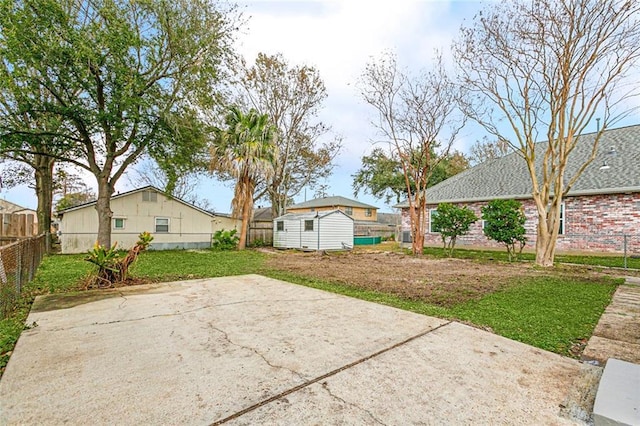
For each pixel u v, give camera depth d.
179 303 4.87
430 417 1.98
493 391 2.30
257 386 2.34
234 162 15.14
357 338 3.34
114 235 14.74
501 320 4.08
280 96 19.19
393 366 2.69
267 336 3.39
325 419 1.94
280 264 10.22
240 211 16.25
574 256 11.27
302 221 16.69
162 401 2.14
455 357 2.88
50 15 8.67
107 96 10.50
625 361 2.83
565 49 8.65
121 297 5.29
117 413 2.00
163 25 10.34
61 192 23.55
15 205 27.69
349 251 15.55
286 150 20.03
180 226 16.56
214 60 11.45
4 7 8.05
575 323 3.98
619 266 9.21
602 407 2.01
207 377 2.47
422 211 13.27
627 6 7.82
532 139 9.80
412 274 8.00
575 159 13.32
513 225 10.43
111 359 2.81
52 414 1.99
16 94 8.83
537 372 2.61
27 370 2.60
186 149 12.33
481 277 7.50
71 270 8.30
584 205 11.50
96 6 9.77
